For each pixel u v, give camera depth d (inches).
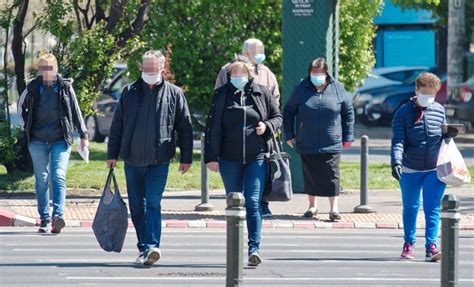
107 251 1236.5
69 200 1790.1
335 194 1606.8
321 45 1815.9
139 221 1215.6
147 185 1195.3
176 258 1288.1
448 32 3503.9
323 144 1574.8
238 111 1181.7
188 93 2425.0
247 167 1192.8
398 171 1245.7
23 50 1972.2
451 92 3444.9
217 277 1148.5
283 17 1824.6
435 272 1205.7
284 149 1845.5
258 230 1204.5
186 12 2404.0
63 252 1326.3
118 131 1200.8
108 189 1216.2
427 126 1248.2
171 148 1191.6
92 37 1884.8
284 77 1829.5
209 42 2413.9
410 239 1299.2
